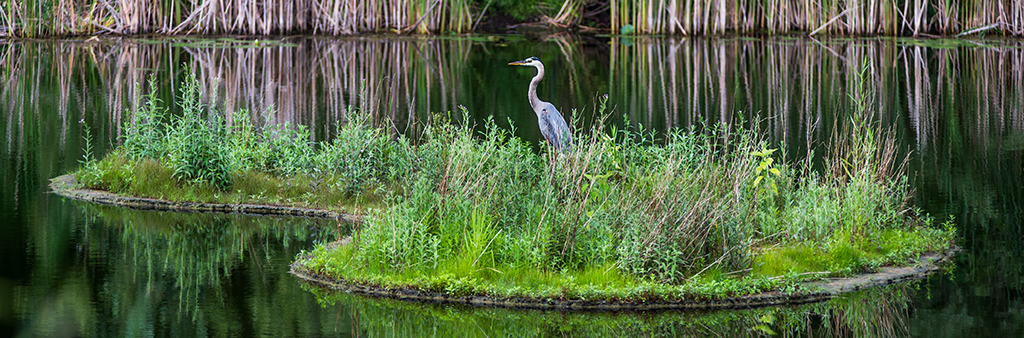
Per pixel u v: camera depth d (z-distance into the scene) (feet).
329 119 64.34
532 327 27.61
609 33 125.80
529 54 105.09
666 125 64.49
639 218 31.42
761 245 34.91
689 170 36.17
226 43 106.73
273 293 30.37
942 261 35.42
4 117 63.36
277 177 43.88
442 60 98.73
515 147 41.73
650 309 29.04
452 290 29.45
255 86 79.15
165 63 92.38
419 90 78.43
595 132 37.37
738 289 29.86
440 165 38.68
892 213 37.83
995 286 32.24
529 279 30.01
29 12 109.40
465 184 33.94
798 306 29.73
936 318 28.89
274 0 114.93
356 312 28.71
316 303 29.45
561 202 33.24
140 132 48.19
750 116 67.87
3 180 45.98
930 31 125.70
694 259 30.91
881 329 27.78
